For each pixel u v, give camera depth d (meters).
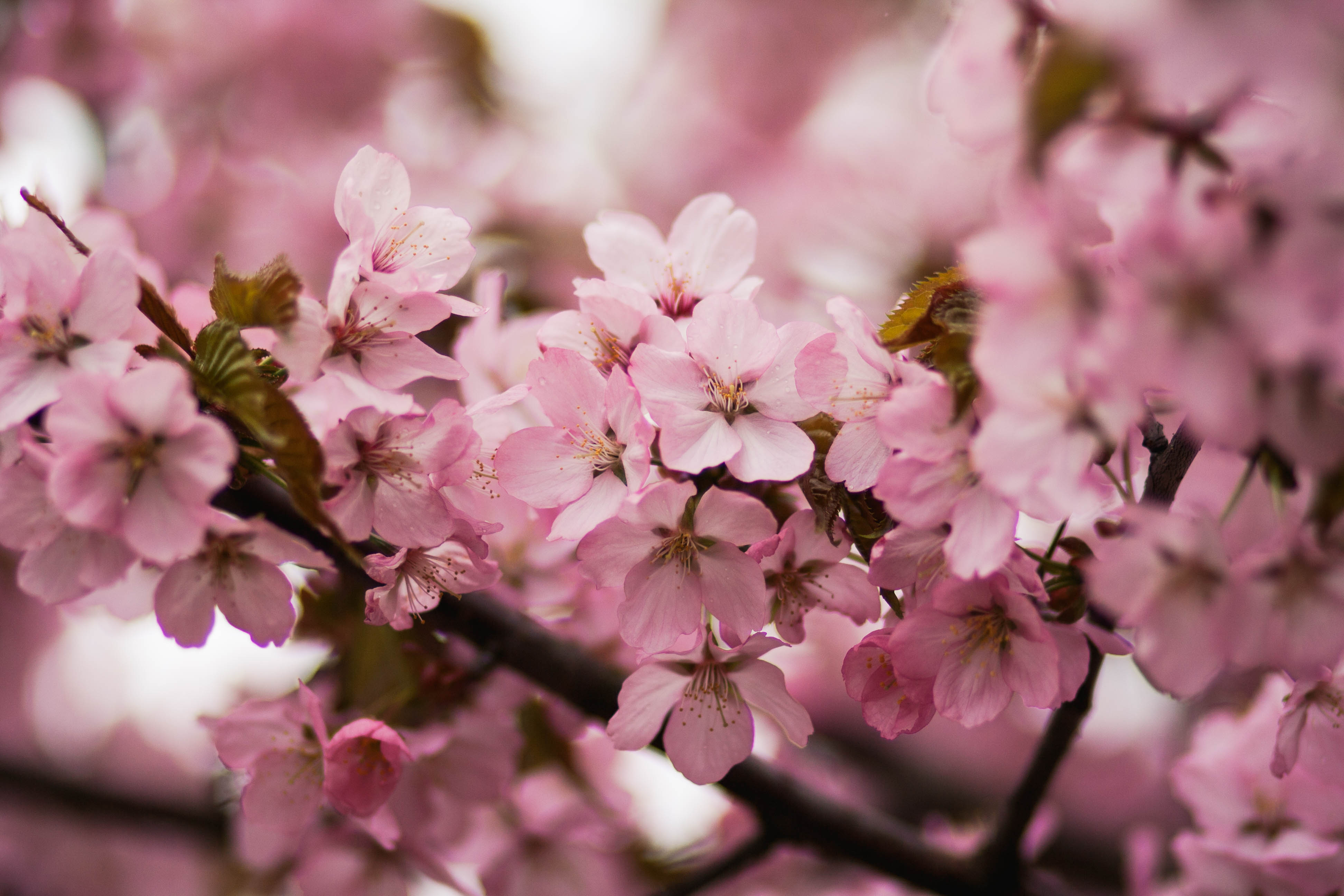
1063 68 0.73
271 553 0.78
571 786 0.94
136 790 1.25
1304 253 0.72
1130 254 0.73
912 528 0.77
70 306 0.77
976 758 1.83
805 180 1.67
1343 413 0.73
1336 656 0.75
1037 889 0.87
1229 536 0.77
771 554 0.77
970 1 0.74
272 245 1.56
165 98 1.59
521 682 0.89
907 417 0.75
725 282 0.81
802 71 1.73
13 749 1.95
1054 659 0.76
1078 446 0.74
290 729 0.84
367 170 0.79
